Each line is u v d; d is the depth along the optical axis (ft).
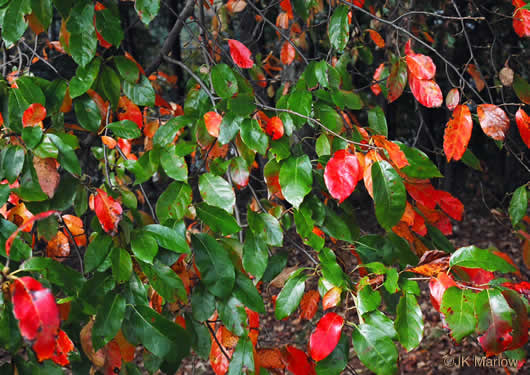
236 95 7.02
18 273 6.53
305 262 19.01
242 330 6.73
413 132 20.21
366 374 18.38
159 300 7.07
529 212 17.29
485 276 6.76
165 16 24.04
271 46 17.90
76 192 6.80
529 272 13.19
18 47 7.43
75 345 6.94
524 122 6.98
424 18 12.87
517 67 11.87
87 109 7.01
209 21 13.69
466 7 13.74
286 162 6.87
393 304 7.26
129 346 6.67
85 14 6.73
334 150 7.27
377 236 7.38
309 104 7.02
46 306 5.82
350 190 6.54
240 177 7.05
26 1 6.75
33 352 6.37
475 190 32.04
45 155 6.54
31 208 6.73
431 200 7.09
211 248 6.75
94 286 6.49
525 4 7.47
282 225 7.29
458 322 6.15
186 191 6.86
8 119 6.77
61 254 7.61
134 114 7.39
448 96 7.30
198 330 6.97
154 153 6.95
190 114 7.58
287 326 21.06
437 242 7.55
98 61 6.88
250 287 6.79
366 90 22.89
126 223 6.58
